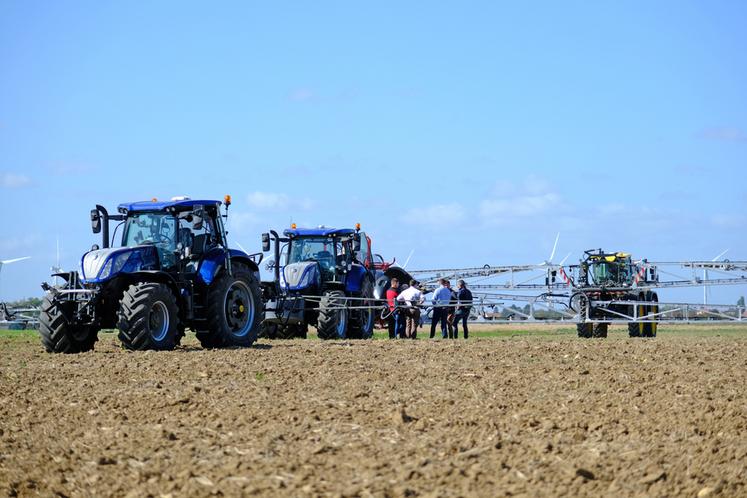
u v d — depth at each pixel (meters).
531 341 31.31
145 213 27.36
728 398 16.30
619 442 12.40
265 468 10.99
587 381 18.53
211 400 16.03
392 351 25.77
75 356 24.48
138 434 13.16
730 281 41.81
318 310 35.59
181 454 11.83
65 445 12.62
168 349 26.00
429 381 18.50
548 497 9.76
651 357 23.77
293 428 13.38
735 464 11.23
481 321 40.31
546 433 12.97
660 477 10.51
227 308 28.28
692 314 42.00
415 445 12.15
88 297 25.66
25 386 18.28
